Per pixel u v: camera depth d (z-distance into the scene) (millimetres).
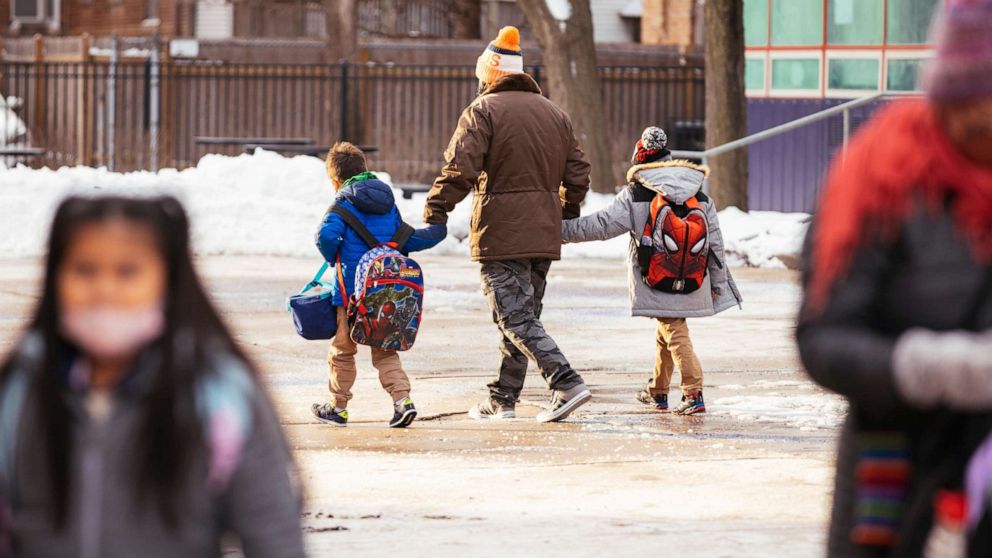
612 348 27906
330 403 20484
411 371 25234
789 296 36594
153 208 5891
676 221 20672
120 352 5855
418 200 53906
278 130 69812
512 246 20078
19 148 62875
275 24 93375
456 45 73438
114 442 5750
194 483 5801
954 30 6324
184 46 71812
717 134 51719
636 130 65438
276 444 6031
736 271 42688
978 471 6258
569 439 19281
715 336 29547
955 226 6352
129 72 69812
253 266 41844
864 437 6574
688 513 14945
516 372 20938
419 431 19891
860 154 6543
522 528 14234
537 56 72750
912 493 6492
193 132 69188
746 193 51938
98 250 5742
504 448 18641
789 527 14281
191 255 6047
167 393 5758
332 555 13109
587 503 15438
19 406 5797
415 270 19656
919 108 6535
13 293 34812
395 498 15641
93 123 64688
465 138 19828
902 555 6480
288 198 48781
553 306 34094
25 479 5770
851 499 6684
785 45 57844
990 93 6242
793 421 20672
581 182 20875
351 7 70562
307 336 20094
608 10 105375
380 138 66250
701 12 92125
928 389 6098
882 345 6238
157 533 5797
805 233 6738
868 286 6441
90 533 5746
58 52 71938
